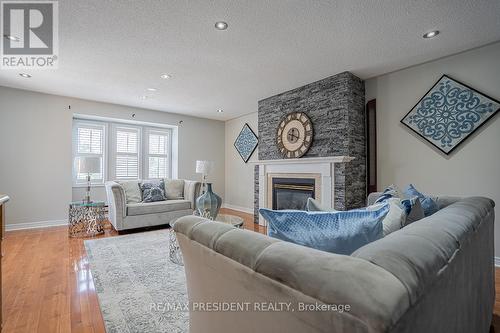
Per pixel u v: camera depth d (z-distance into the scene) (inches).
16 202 155.7
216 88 153.7
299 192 148.6
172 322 63.4
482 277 48.7
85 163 143.8
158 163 226.4
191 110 211.3
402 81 124.5
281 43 99.4
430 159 115.0
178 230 40.3
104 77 136.3
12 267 97.4
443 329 25.6
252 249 27.0
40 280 86.5
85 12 80.5
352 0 74.4
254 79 138.5
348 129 126.7
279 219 35.2
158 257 109.2
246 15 81.7
